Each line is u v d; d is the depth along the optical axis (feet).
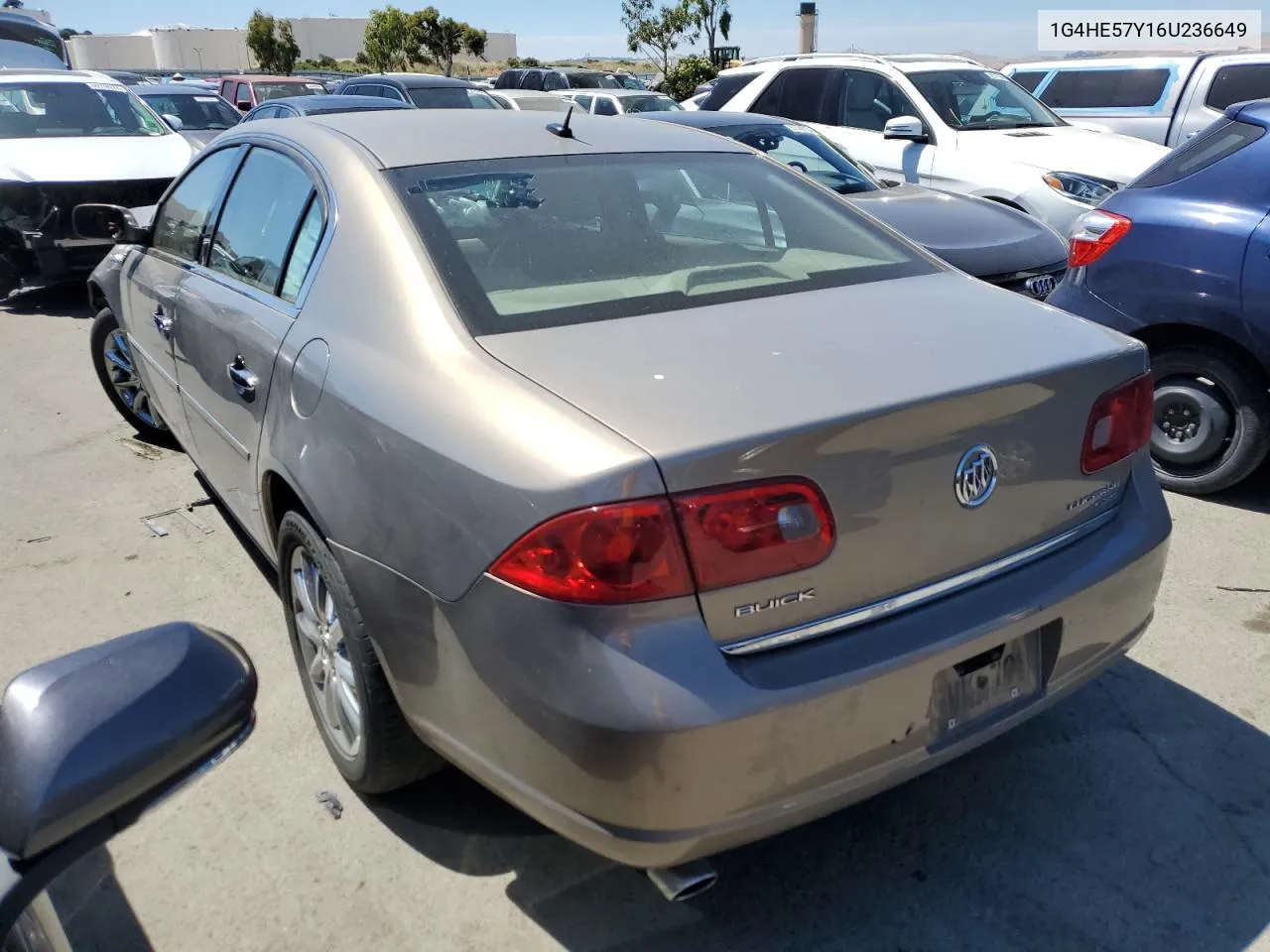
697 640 6.30
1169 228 14.71
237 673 4.54
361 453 7.77
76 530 14.90
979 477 7.23
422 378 7.63
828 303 8.68
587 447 6.42
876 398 6.81
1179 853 8.55
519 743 6.65
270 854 8.68
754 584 6.42
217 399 11.09
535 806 6.79
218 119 47.78
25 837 4.00
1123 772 9.50
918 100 27.04
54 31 54.34
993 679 7.51
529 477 6.49
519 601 6.47
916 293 9.16
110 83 34.53
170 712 4.29
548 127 10.77
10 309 30.14
